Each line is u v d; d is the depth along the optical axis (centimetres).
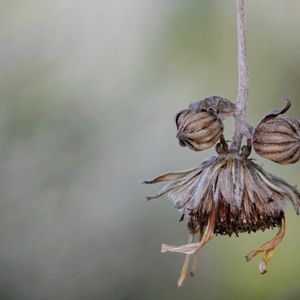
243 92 53
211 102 53
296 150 53
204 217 54
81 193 74
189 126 53
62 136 72
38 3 72
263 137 53
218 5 67
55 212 74
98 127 72
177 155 74
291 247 71
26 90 72
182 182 54
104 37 71
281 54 69
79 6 71
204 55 68
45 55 72
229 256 73
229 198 53
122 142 73
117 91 72
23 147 72
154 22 69
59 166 73
